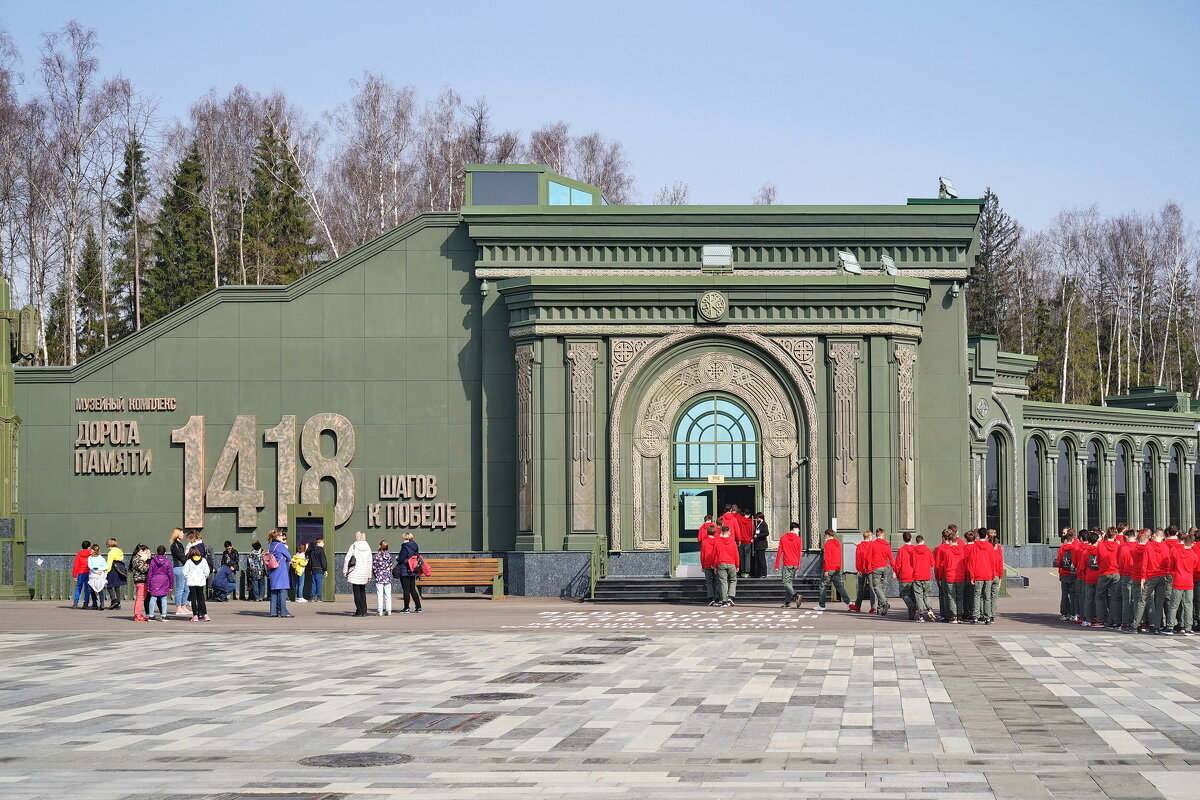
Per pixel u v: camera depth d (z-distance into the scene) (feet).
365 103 239.91
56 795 41.86
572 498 130.93
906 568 103.60
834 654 79.82
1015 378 201.57
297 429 139.44
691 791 41.57
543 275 133.59
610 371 132.05
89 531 138.82
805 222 136.98
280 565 110.93
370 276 140.05
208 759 47.78
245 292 140.36
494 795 41.37
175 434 138.92
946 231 137.18
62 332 248.11
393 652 82.38
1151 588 93.15
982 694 62.23
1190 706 58.18
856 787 41.91
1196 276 341.62
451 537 138.21
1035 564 206.18
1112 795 40.50
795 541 117.91
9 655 81.82
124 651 84.02
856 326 131.54
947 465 136.46
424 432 139.03
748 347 132.46
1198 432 241.14
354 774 44.96
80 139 221.05
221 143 262.26
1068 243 342.85
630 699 61.21
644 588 126.62
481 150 253.44
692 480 132.57
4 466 134.82
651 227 137.08
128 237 262.67
